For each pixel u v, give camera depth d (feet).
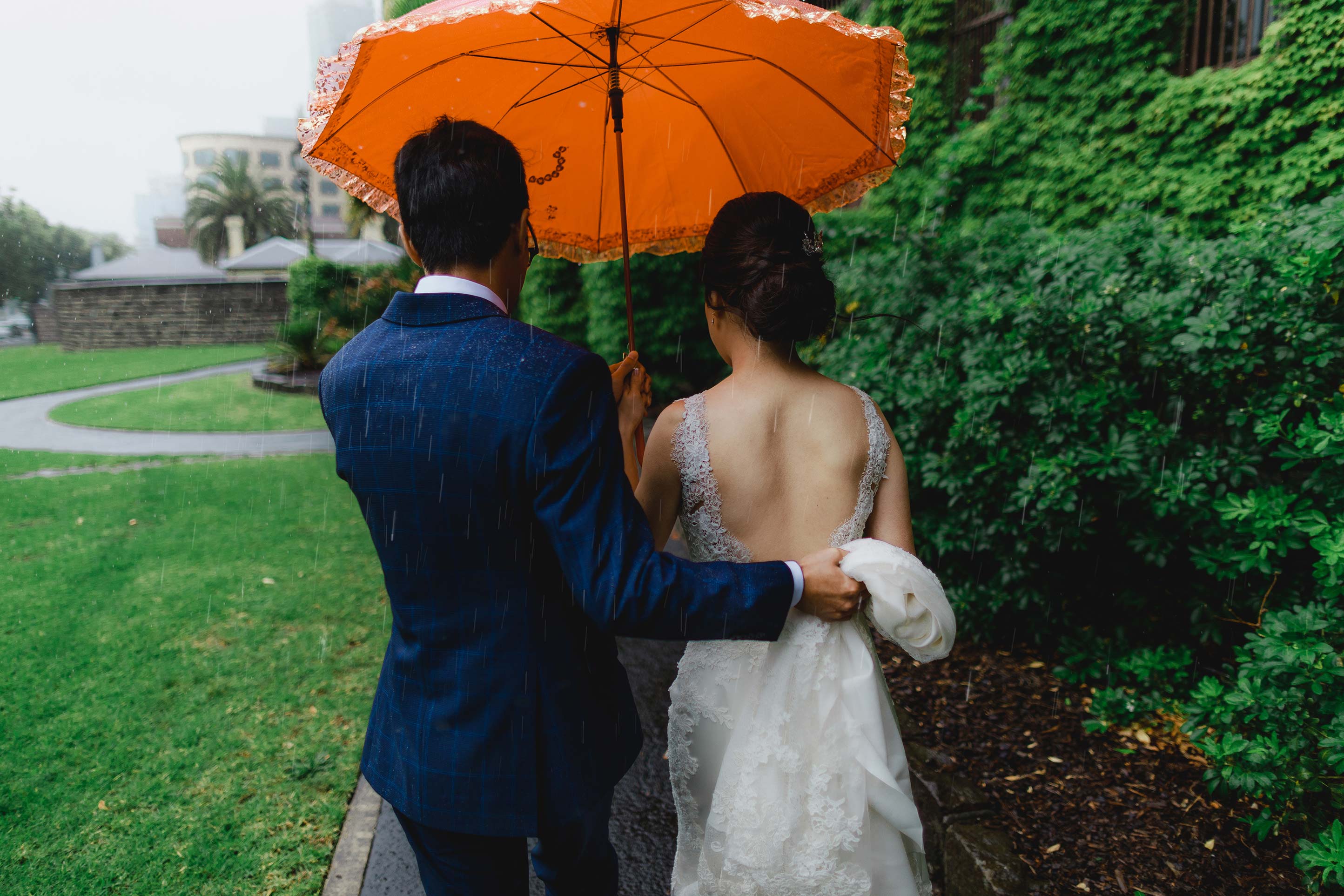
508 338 3.79
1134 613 10.35
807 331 4.40
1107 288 9.89
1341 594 7.08
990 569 11.35
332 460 26.27
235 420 35.96
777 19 4.32
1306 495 8.08
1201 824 7.55
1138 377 9.97
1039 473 9.66
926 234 14.43
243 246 203.41
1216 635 9.27
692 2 4.98
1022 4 23.59
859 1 28.78
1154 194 19.93
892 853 4.38
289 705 10.43
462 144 3.99
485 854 4.10
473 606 3.85
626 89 5.90
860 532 4.51
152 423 35.45
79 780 8.80
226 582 14.96
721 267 4.35
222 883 7.27
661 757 9.39
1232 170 18.35
